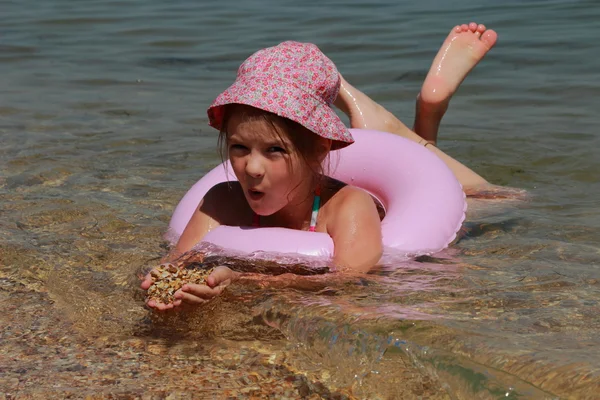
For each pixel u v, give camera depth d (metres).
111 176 5.62
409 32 10.27
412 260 3.95
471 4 11.77
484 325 3.16
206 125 7.09
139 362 3.15
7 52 10.12
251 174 3.63
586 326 3.15
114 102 7.91
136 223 4.66
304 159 3.71
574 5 11.30
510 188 5.30
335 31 10.51
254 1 12.91
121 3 13.05
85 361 3.16
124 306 3.61
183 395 2.92
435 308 3.36
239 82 3.72
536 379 2.75
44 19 11.97
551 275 3.77
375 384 2.96
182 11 12.34
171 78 8.84
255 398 2.91
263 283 3.58
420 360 2.99
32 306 3.62
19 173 5.65
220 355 3.20
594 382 2.67
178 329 3.41
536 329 3.12
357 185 4.57
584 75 8.30
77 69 9.28
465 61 5.96
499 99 7.71
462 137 6.59
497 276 3.76
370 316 3.25
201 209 4.13
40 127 7.00
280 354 3.21
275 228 3.87
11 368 3.10
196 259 3.78
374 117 5.67
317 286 3.59
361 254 3.76
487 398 2.75
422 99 5.85
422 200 4.25
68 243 4.34
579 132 6.60
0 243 4.31
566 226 4.54
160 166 5.89
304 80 3.70
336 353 3.14
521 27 10.32
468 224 4.59
